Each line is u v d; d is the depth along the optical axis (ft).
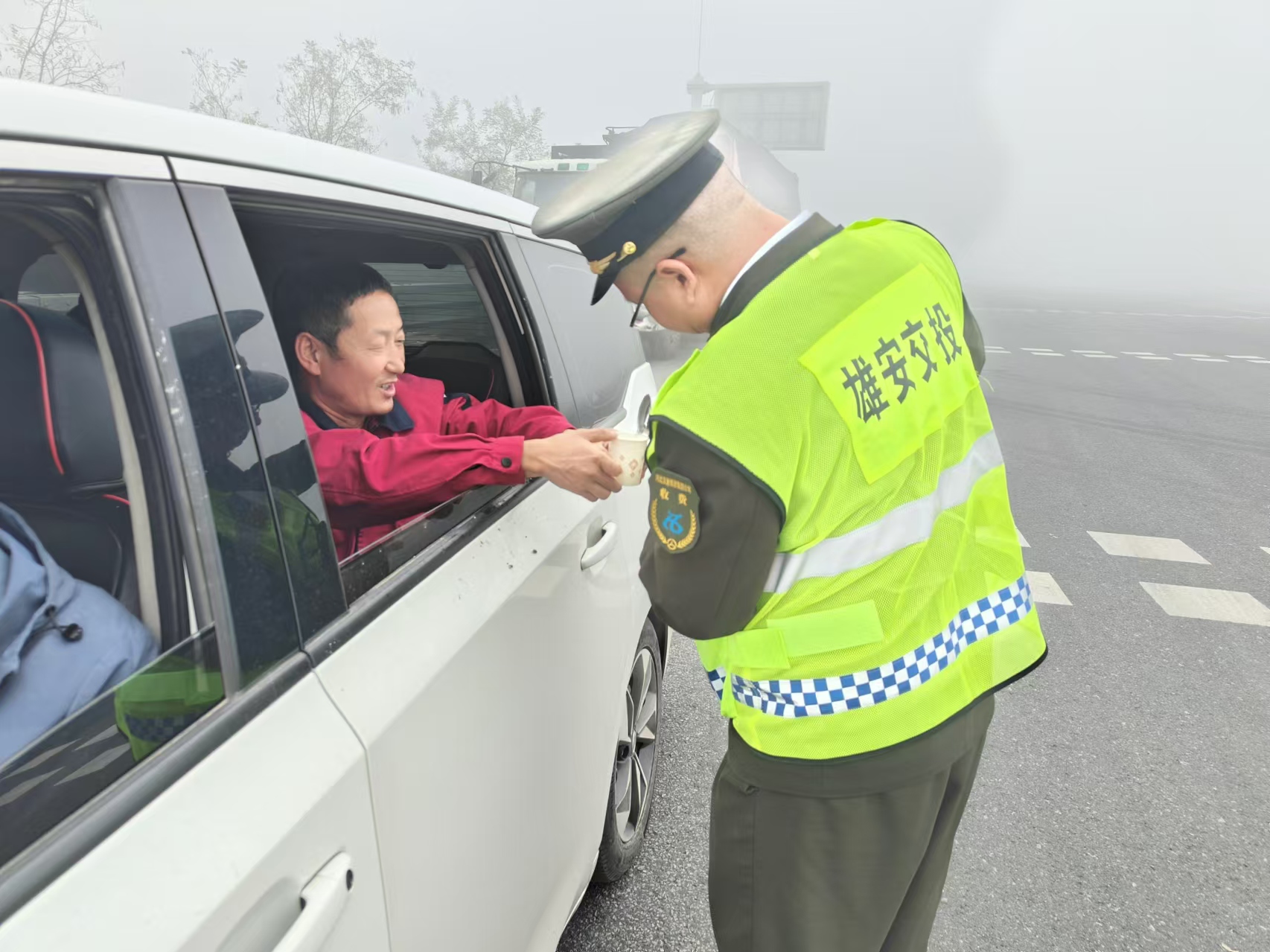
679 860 7.14
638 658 6.73
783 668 3.50
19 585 2.48
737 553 3.16
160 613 2.47
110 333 2.39
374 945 2.66
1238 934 6.47
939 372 3.48
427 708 3.04
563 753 4.57
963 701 3.77
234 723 2.36
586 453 3.98
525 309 5.25
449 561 3.69
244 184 2.85
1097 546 14.76
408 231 4.12
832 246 3.36
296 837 2.30
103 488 3.02
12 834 1.86
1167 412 27.61
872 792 3.59
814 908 3.71
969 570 3.86
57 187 2.22
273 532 2.63
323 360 4.20
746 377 3.11
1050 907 6.70
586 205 3.29
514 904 3.94
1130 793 8.11
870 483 3.28
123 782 2.08
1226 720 9.38
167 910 1.94
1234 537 15.30
